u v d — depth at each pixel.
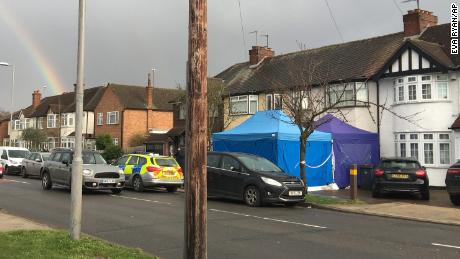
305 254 8.05
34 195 17.12
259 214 13.00
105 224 10.97
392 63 23.59
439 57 22.16
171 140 40.22
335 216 12.91
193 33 5.43
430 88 22.12
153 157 20.03
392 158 17.45
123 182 18.67
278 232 10.14
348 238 9.55
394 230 10.67
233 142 20.33
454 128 20.88
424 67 22.25
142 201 15.90
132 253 7.36
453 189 14.73
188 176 5.39
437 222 12.09
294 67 30.34
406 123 22.77
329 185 20.59
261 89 30.34
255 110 30.89
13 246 7.42
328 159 20.73
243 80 33.56
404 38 26.94
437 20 27.45
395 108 23.45
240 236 9.63
